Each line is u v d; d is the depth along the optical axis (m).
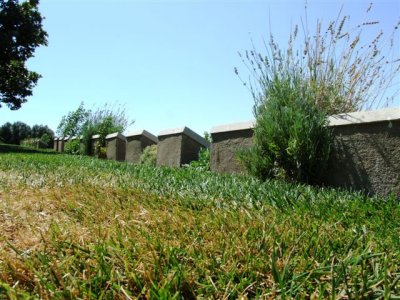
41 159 7.20
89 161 7.12
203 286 1.00
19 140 39.97
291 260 1.15
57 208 2.16
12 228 1.67
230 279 1.03
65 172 4.23
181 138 7.08
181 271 1.03
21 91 23.02
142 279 1.03
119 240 1.32
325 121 3.47
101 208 2.06
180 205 2.22
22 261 1.17
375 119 3.04
